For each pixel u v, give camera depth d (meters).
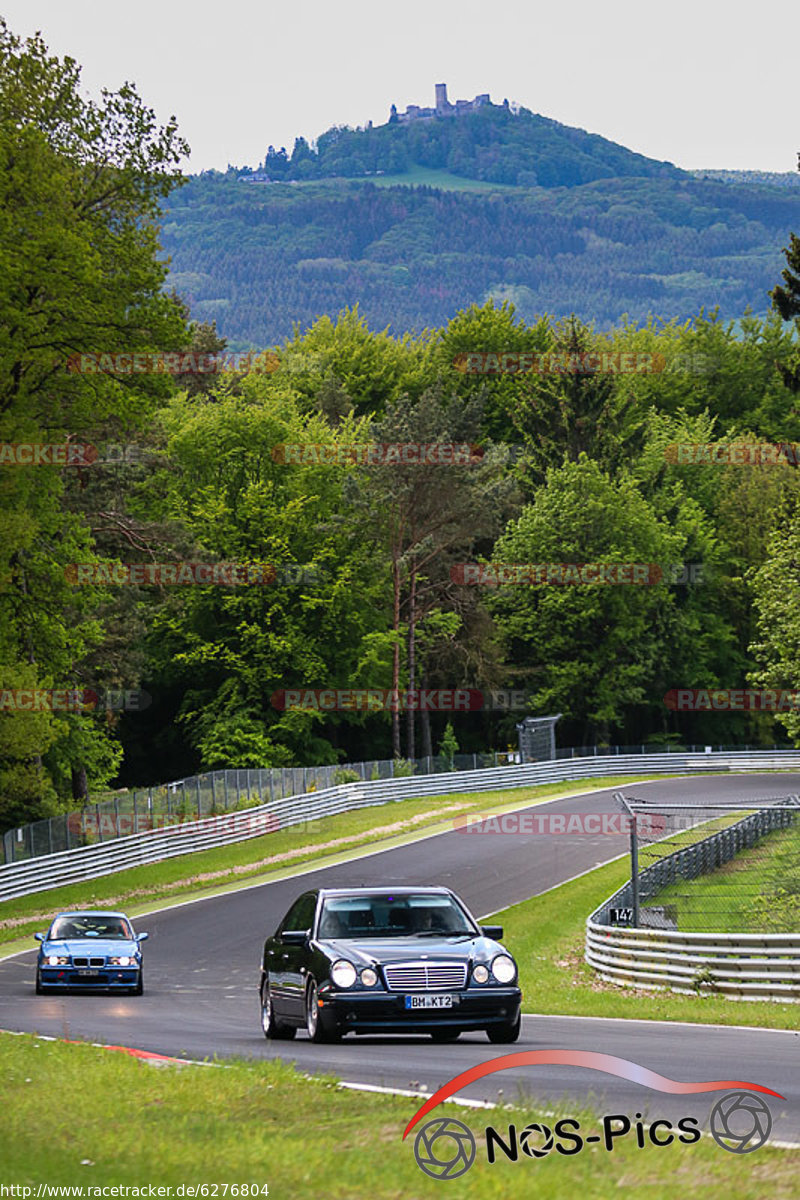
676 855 131.25
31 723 155.75
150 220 148.62
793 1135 32.22
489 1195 25.72
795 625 156.88
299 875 175.62
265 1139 31.69
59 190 135.62
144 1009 85.06
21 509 152.00
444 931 56.66
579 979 105.38
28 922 147.00
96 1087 40.66
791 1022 67.00
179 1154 30.00
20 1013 79.81
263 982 62.62
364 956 53.41
